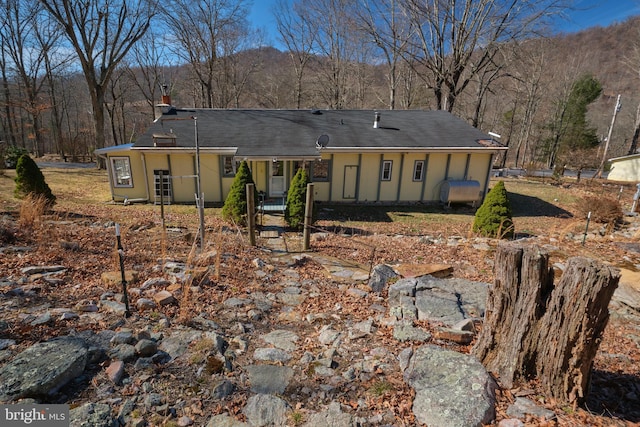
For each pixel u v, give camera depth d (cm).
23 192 955
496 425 236
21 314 344
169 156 1394
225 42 2939
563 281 253
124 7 2078
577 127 3706
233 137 1480
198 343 328
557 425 237
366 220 1268
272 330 392
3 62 2972
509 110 4244
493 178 2380
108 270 499
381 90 3684
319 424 243
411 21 2061
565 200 1677
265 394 272
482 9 1883
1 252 519
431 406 252
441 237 982
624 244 859
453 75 2058
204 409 251
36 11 2327
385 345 357
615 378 320
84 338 311
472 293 480
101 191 1598
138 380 269
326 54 3228
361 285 551
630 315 475
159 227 884
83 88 3806
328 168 1487
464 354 305
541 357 269
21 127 3619
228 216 1043
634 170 2597
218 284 502
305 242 776
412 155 1498
